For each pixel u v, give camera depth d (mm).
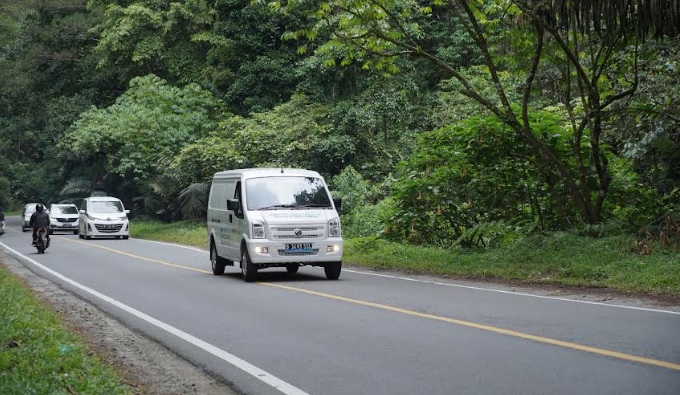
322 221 16797
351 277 17406
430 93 40219
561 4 16609
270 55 44688
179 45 51344
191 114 45500
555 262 15977
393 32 19062
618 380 7016
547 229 19844
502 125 19219
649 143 18047
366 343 9188
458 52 40281
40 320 10742
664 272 13789
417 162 20922
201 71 49719
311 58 39688
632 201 18750
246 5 46062
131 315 12164
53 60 58375
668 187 18578
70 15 59812
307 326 10523
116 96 58000
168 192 42906
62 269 21031
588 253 16172
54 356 8156
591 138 18141
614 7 15812
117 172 46812
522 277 15773
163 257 24922
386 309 11914
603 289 13797
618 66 18797
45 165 69875
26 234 43531
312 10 18875
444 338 9352
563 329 9734
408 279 16719
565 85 19922
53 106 57312
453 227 21125
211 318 11562
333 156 37062
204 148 38531
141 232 39812
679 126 18078
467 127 19594
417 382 7227
